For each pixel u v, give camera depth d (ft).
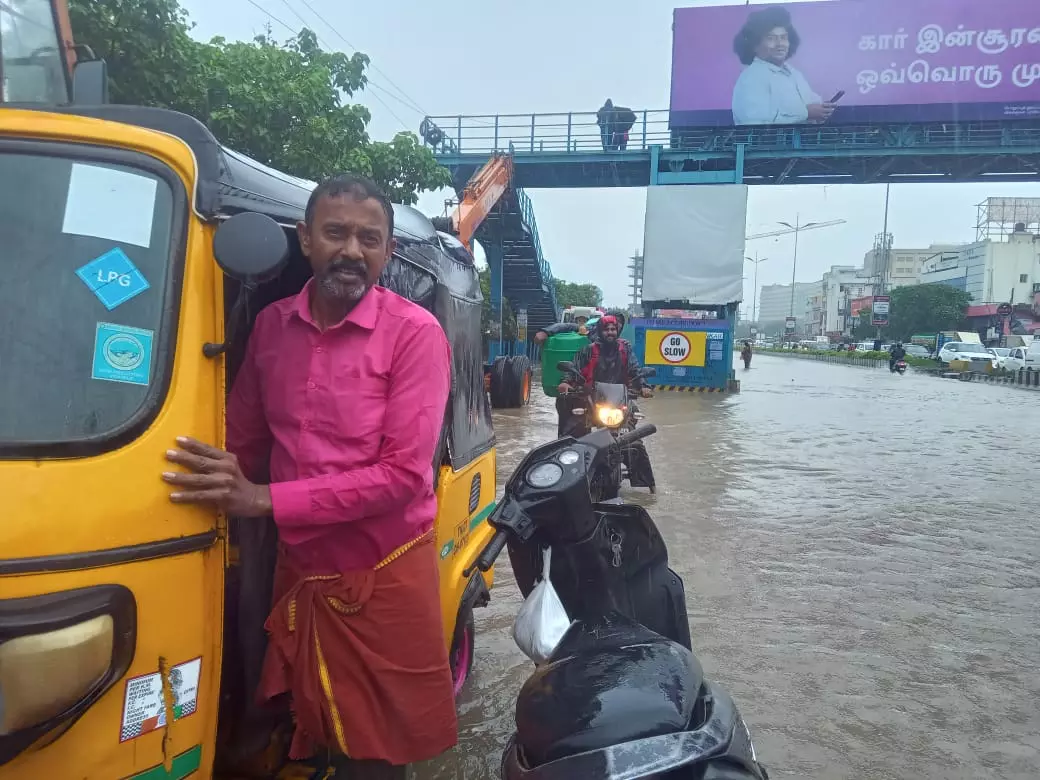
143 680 5.64
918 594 18.03
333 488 6.28
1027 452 39.22
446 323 10.98
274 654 6.97
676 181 81.10
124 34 21.93
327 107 32.86
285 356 6.68
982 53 79.00
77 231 5.70
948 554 21.15
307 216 6.69
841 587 18.43
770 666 14.32
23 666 4.93
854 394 78.33
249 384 7.01
